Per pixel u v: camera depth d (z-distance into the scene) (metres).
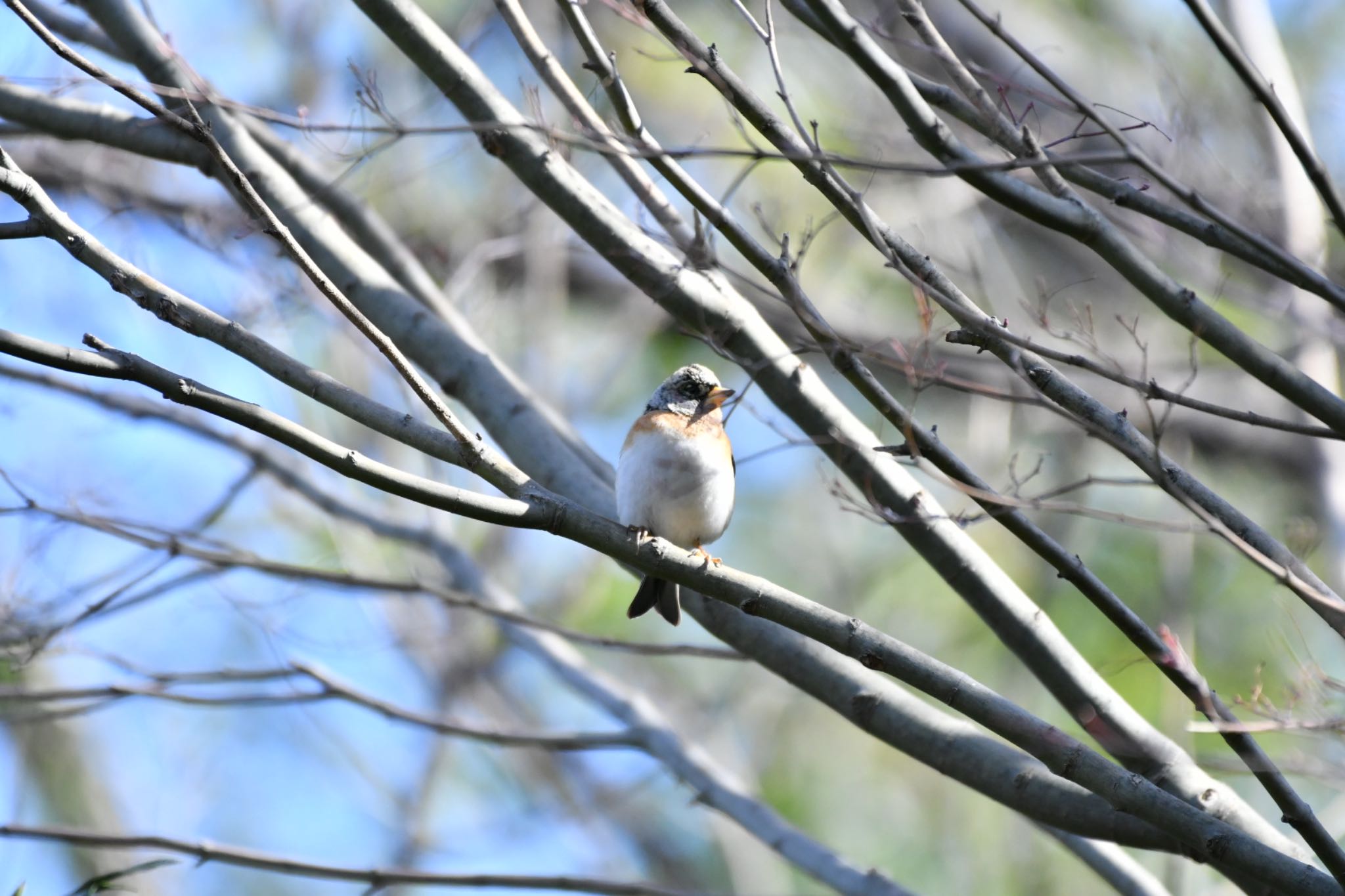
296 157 10.57
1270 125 11.56
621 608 16.62
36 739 16.31
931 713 8.41
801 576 17.08
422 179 15.05
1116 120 13.55
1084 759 6.98
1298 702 7.82
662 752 10.33
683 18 15.84
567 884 9.40
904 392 17.59
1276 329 15.84
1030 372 7.39
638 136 8.12
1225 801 7.95
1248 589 15.18
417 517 13.01
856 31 7.02
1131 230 9.67
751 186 15.88
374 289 9.94
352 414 7.15
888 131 13.03
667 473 9.80
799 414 8.88
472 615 14.05
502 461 7.25
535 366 13.37
